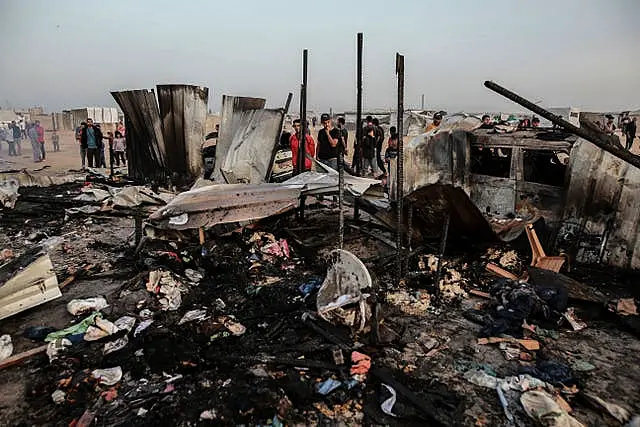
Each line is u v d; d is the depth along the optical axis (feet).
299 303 15.03
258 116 31.78
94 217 28.12
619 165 17.08
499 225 18.69
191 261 18.40
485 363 11.55
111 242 22.95
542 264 17.15
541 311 13.82
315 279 17.15
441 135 23.85
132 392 10.26
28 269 14.19
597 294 14.93
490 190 21.74
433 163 24.40
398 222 16.35
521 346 12.26
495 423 9.20
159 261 17.94
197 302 15.25
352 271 13.12
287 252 20.16
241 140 31.94
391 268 18.39
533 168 21.54
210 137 43.57
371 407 9.76
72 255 20.83
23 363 11.55
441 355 11.97
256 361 11.36
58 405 9.87
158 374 11.02
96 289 16.63
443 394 10.18
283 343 12.45
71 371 11.10
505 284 15.31
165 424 9.14
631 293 15.81
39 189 37.70
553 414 8.93
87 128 47.34
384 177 38.01
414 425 9.25
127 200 30.40
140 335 12.80
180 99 35.35
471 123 23.91
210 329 12.98
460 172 23.09
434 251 19.92
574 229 18.37
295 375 10.89
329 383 10.50
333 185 22.40
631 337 12.96
